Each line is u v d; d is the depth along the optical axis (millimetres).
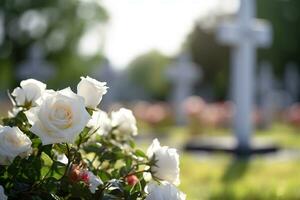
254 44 13484
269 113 26172
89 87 2154
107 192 2131
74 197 2100
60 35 39594
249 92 13305
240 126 13250
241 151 12961
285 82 44406
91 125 2275
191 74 26125
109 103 26078
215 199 6590
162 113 25172
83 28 40125
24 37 38781
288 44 43594
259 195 6457
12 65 38781
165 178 2236
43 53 39094
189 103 25281
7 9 38375
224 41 13469
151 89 77000
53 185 2064
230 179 8211
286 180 7746
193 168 9453
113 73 26344
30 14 38844
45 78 31422
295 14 44188
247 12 13555
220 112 25047
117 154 2461
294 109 30500
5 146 2023
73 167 2166
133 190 2199
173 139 18484
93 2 40375
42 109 1910
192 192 6914
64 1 39469
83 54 41094
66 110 1920
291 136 20094
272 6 43906
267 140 15898
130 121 2713
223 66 46469
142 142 16406
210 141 14555
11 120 2242
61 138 1902
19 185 2082
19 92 2275
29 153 2105
